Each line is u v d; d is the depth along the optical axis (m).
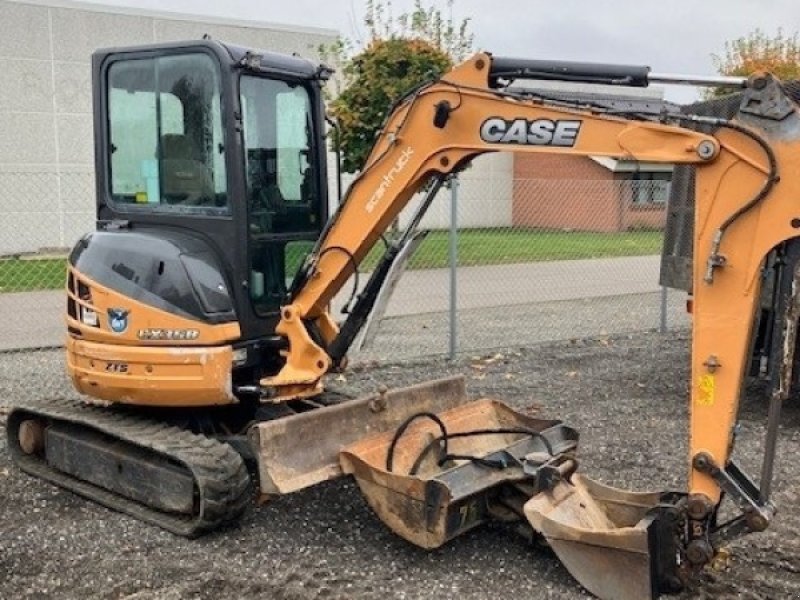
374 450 4.93
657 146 4.12
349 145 14.60
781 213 3.80
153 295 5.04
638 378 9.05
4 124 20.27
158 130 5.34
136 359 5.07
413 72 14.63
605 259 18.62
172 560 4.62
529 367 9.54
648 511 4.32
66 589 4.34
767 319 6.54
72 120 21.12
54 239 21.02
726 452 3.87
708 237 3.92
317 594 4.27
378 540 4.89
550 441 5.20
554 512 4.34
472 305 13.73
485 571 4.52
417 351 10.18
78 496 5.52
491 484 4.63
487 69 4.55
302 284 5.14
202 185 5.24
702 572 4.48
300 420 4.73
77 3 20.98
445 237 17.30
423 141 4.72
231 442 5.36
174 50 5.18
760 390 8.65
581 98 4.50
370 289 5.08
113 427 5.23
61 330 11.38
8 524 5.11
